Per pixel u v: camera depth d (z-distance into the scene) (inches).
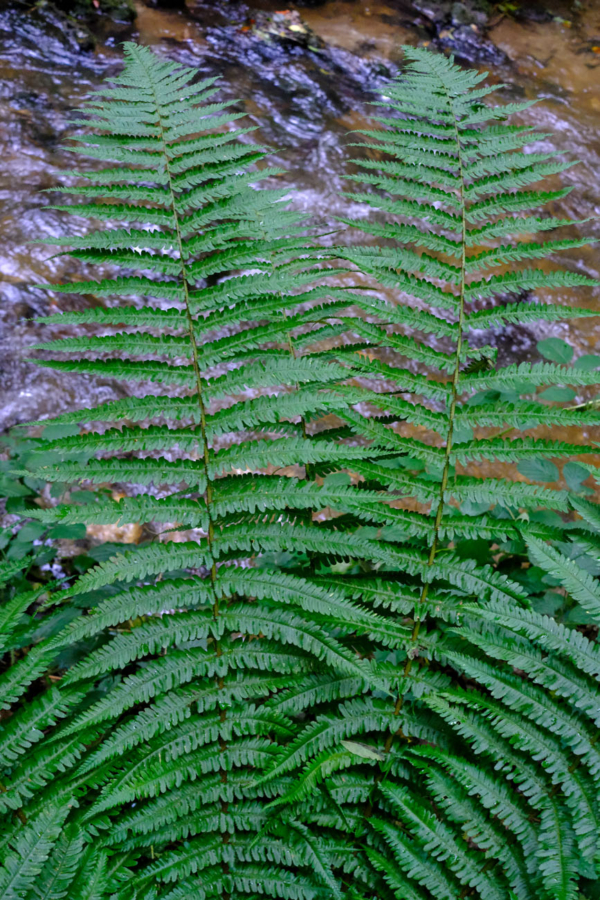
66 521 58.4
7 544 73.0
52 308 99.8
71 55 151.3
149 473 59.6
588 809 57.1
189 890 58.4
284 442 60.1
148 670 59.2
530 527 60.9
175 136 61.4
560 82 177.0
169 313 60.3
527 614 58.9
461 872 57.9
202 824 59.2
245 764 60.6
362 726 60.5
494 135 62.7
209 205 61.0
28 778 58.3
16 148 125.7
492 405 61.2
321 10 185.9
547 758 57.9
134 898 57.4
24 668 59.3
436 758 59.0
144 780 57.9
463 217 61.9
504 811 58.0
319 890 58.8
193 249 60.7
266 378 60.0
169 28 167.5
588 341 115.0
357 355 62.4
